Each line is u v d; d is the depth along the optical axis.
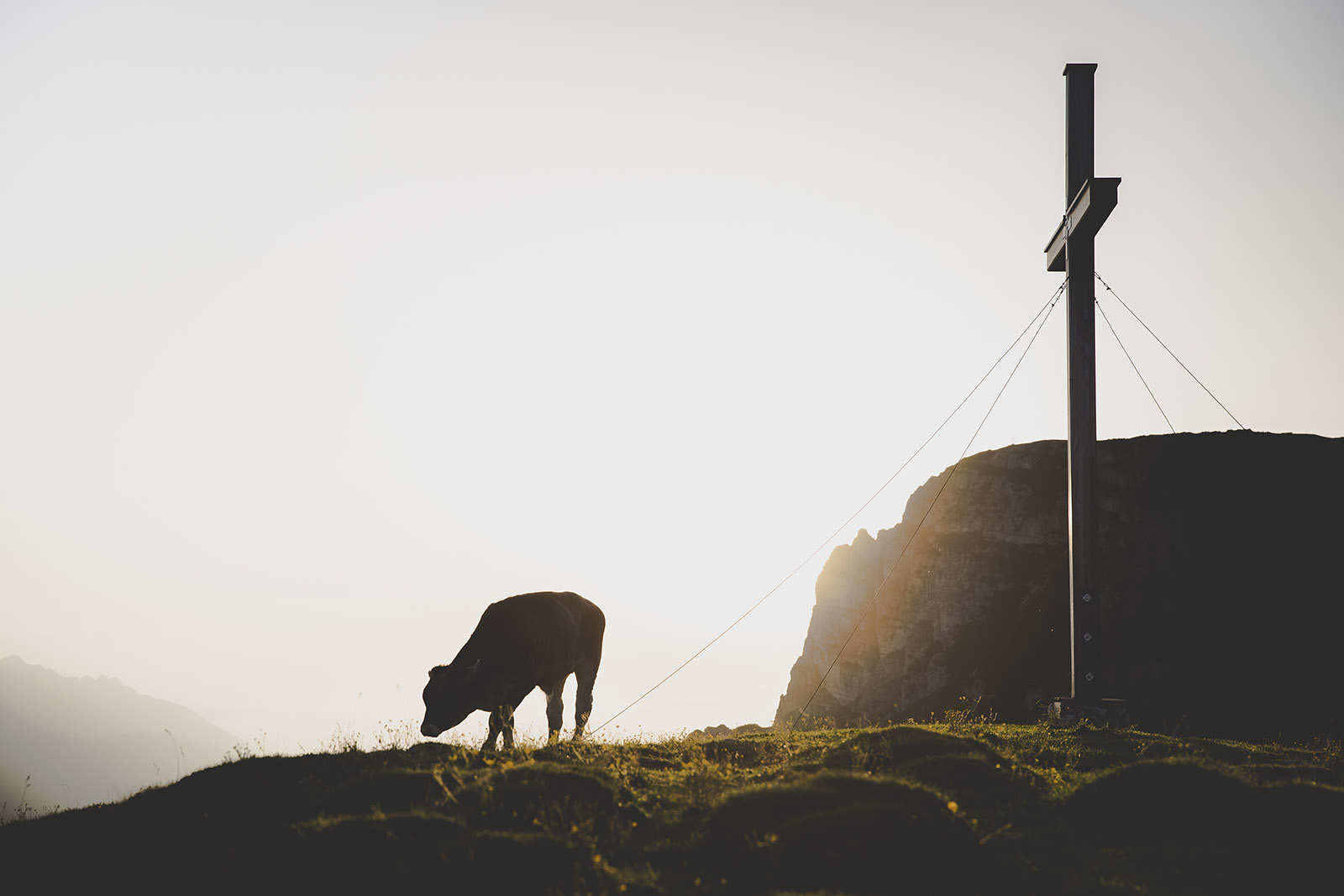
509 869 6.61
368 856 6.95
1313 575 71.88
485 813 8.15
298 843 7.44
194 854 7.86
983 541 94.00
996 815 8.66
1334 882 6.79
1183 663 69.19
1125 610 76.25
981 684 80.50
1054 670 76.12
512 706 15.01
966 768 9.83
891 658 93.38
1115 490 84.94
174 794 10.24
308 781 10.19
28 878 7.75
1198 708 64.62
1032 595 85.31
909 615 94.56
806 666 109.06
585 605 17.59
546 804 8.32
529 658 15.56
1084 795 8.87
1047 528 91.62
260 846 7.68
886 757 10.45
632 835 8.03
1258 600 71.50
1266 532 76.75
